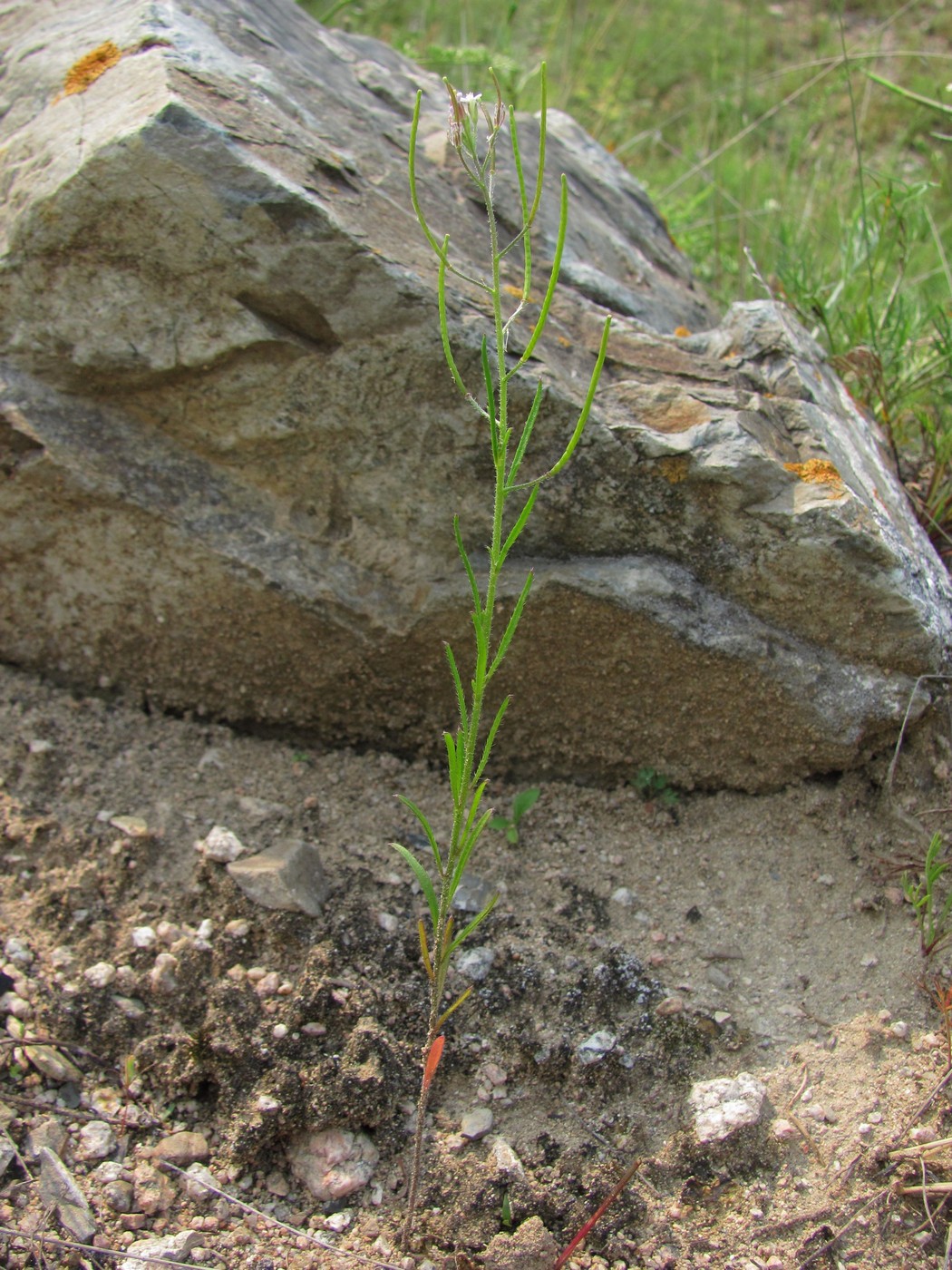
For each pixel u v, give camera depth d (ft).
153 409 1.12
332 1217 0.96
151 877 1.11
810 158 2.39
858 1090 1.02
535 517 1.11
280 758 1.23
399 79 1.40
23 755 1.18
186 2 1.20
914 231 1.80
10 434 1.11
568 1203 0.97
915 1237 0.95
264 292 1.05
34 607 1.21
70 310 1.08
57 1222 0.94
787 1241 0.95
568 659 1.16
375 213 1.11
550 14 3.00
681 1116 1.02
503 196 1.32
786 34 3.40
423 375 1.07
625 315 1.32
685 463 1.09
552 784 1.24
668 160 2.72
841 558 1.09
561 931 1.11
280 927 1.07
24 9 1.28
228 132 1.03
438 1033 1.04
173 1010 1.04
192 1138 0.99
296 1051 1.01
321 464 1.12
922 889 1.12
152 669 1.23
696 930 1.13
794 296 1.63
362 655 1.17
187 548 1.14
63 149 1.05
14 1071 1.01
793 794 1.20
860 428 1.30
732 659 1.13
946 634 1.16
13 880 1.11
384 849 1.16
